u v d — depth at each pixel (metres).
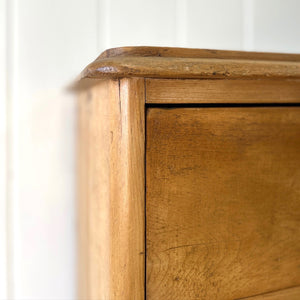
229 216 0.43
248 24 0.79
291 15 0.82
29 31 0.66
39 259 0.71
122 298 0.40
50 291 0.71
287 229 0.46
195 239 0.42
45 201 0.70
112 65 0.37
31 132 0.68
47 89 0.68
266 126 0.44
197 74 0.38
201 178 0.42
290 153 0.46
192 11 0.75
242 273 0.44
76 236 0.72
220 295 0.43
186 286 0.42
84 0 0.68
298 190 0.46
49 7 0.67
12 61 0.66
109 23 0.70
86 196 0.63
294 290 0.47
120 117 0.39
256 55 0.49
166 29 0.73
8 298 0.69
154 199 0.40
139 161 0.39
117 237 0.41
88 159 0.60
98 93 0.50
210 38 0.76
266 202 0.45
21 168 0.68
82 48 0.69
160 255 0.41
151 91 0.39
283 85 0.44
